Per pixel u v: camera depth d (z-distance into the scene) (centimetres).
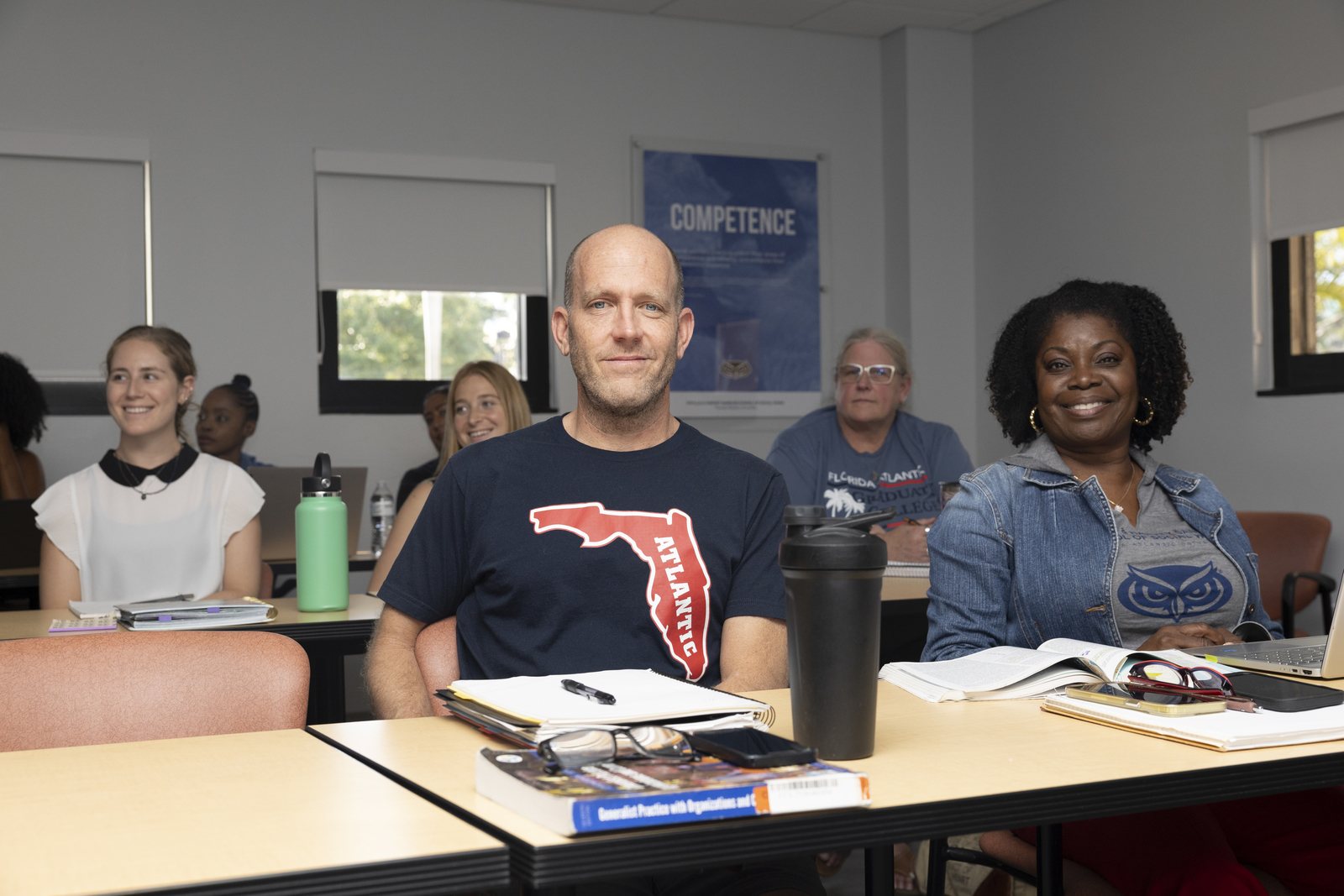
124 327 473
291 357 493
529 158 528
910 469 331
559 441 148
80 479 246
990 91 573
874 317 589
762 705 98
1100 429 168
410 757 95
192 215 480
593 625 139
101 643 127
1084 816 83
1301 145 433
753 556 145
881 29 575
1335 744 97
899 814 77
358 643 215
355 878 67
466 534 146
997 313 572
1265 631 151
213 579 244
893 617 252
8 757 96
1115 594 161
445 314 521
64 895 62
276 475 334
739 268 562
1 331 458
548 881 67
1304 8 425
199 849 70
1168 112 480
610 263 143
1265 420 443
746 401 563
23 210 461
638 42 546
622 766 79
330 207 499
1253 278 447
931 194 577
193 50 480
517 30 526
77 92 466
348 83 500
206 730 127
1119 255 505
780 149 570
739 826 72
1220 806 138
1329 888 129
